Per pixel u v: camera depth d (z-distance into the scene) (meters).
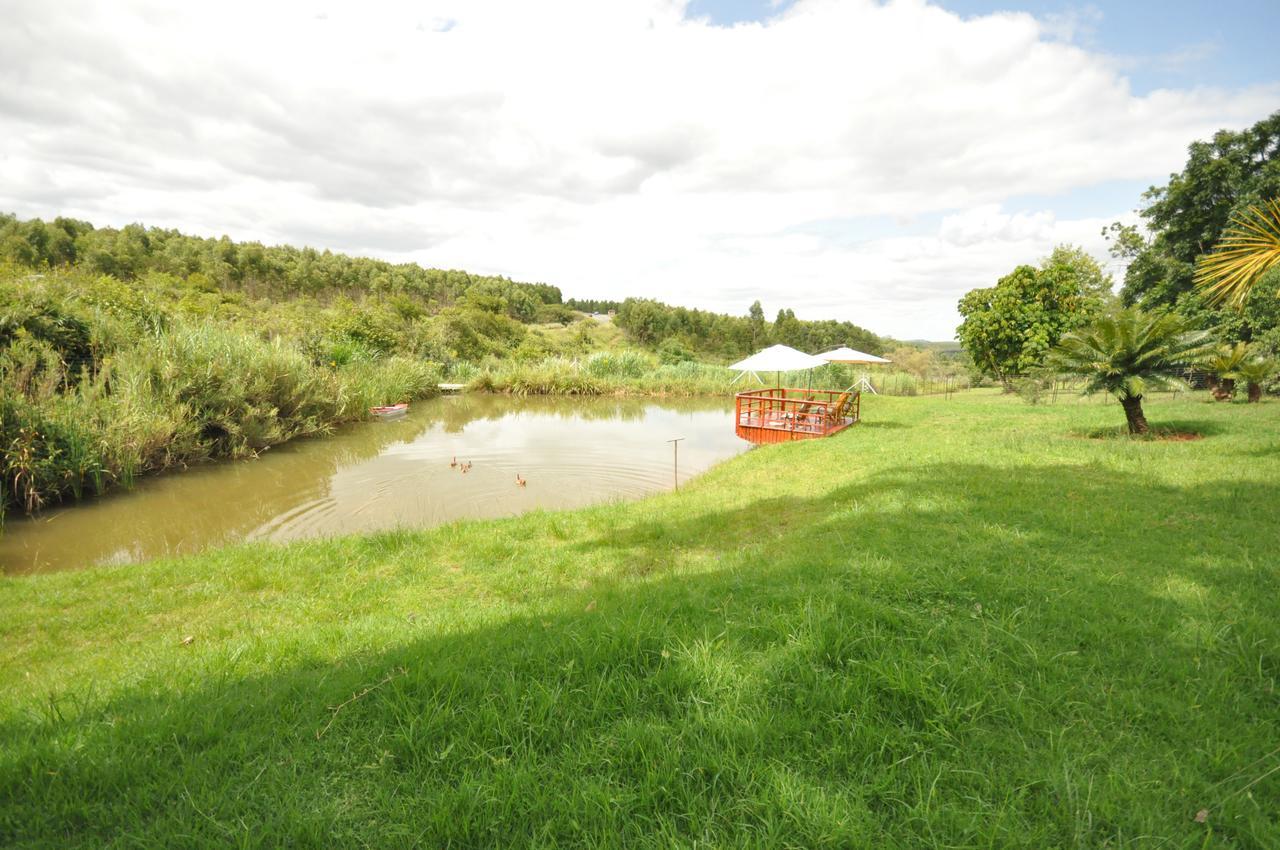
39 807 2.09
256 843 1.91
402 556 6.46
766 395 26.17
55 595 5.44
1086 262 37.44
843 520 6.39
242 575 5.87
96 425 10.76
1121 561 4.62
